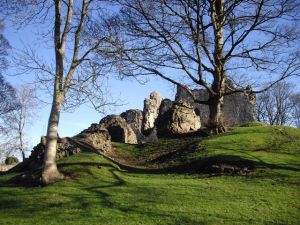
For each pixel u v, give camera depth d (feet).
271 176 59.52
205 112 142.51
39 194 50.65
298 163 65.51
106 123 117.29
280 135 83.92
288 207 46.34
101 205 45.88
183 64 83.46
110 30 66.64
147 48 76.23
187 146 84.89
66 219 41.93
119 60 67.05
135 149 99.96
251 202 47.83
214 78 89.40
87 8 62.54
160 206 45.57
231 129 94.79
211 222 40.96
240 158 67.41
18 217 43.01
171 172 70.18
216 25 86.17
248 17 81.61
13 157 187.93
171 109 108.88
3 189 54.29
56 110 58.95
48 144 57.93
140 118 159.22
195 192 51.70
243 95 150.92
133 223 40.60
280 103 253.85
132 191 51.88
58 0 61.16
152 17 78.64
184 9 80.43
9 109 174.29
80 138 87.20
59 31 61.21
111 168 66.69
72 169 61.77
